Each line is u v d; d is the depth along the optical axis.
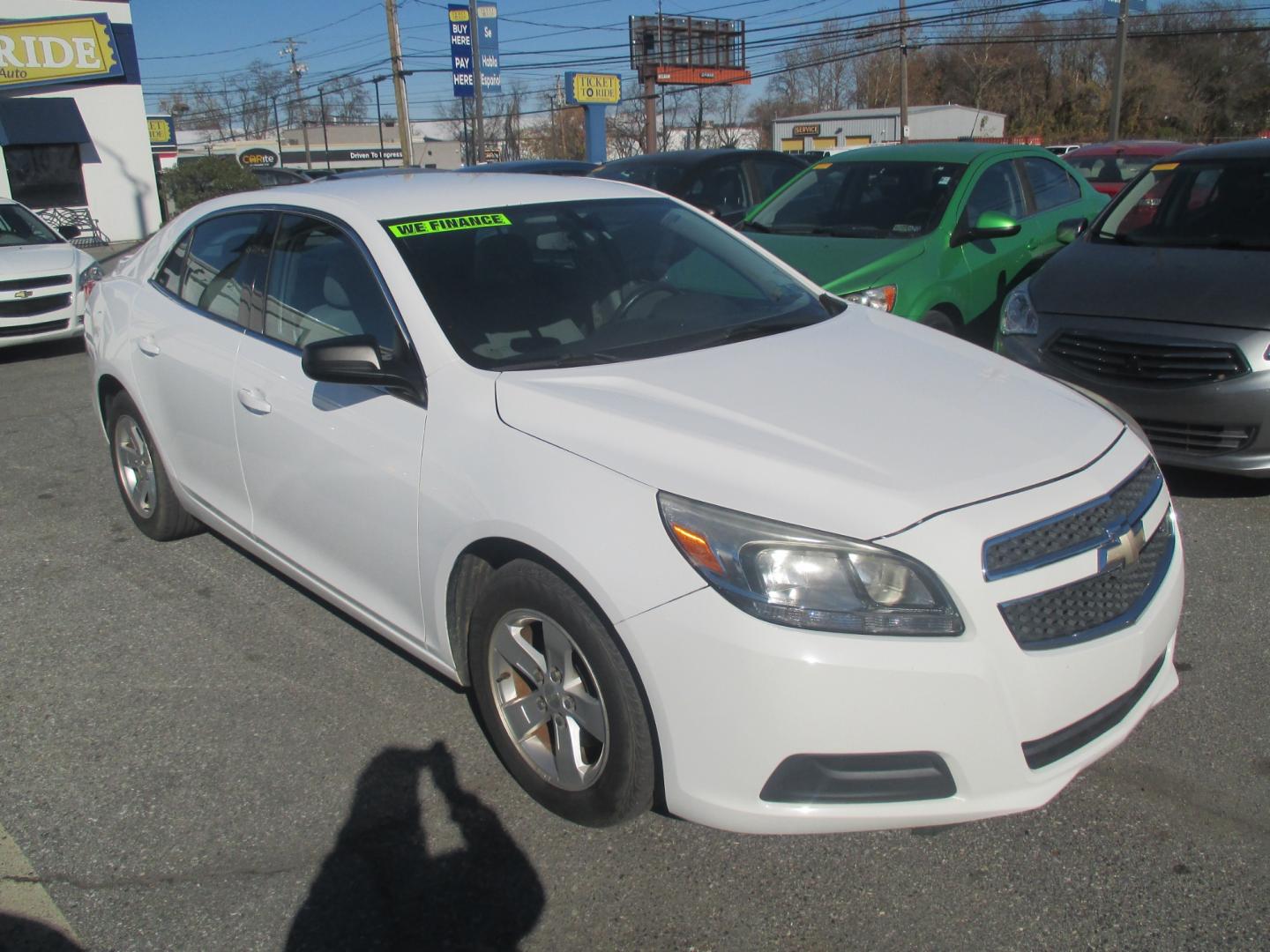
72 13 23.33
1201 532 4.71
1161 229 5.88
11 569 4.74
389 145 88.00
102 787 3.14
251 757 3.27
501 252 3.50
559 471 2.68
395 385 3.11
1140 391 4.88
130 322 4.58
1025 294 5.54
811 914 2.57
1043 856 2.74
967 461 2.57
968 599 2.33
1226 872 2.65
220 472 4.05
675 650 2.40
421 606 3.14
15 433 7.04
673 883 2.69
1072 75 66.88
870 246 6.53
